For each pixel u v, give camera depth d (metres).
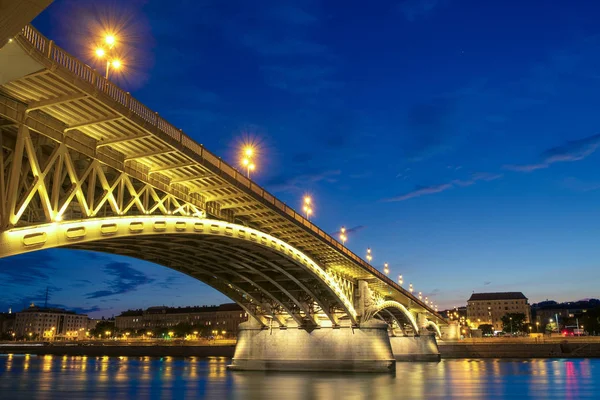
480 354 125.88
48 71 19.50
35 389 48.53
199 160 31.03
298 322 68.00
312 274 55.44
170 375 65.50
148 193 31.59
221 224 38.53
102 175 26.97
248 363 70.25
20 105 21.86
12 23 9.43
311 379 56.28
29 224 22.17
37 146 23.30
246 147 42.09
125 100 24.34
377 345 65.56
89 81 21.81
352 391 44.53
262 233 44.28
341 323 67.38
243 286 63.12
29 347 165.38
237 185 36.19
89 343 162.00
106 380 58.47
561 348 122.69
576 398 39.59
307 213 57.62
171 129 28.30
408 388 46.88
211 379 58.00
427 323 118.38
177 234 35.69
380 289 81.62
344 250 59.88
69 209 27.45
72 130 24.86
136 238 37.34
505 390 45.47
